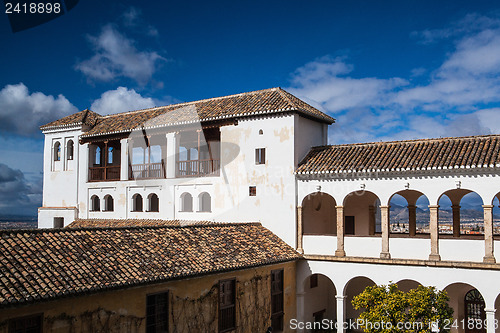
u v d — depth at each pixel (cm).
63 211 3400
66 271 1468
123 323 1565
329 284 2902
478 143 2253
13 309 1274
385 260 2278
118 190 3175
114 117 3503
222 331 1958
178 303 1767
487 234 2067
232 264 1998
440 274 2159
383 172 2298
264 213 2634
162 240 1975
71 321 1417
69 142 3519
